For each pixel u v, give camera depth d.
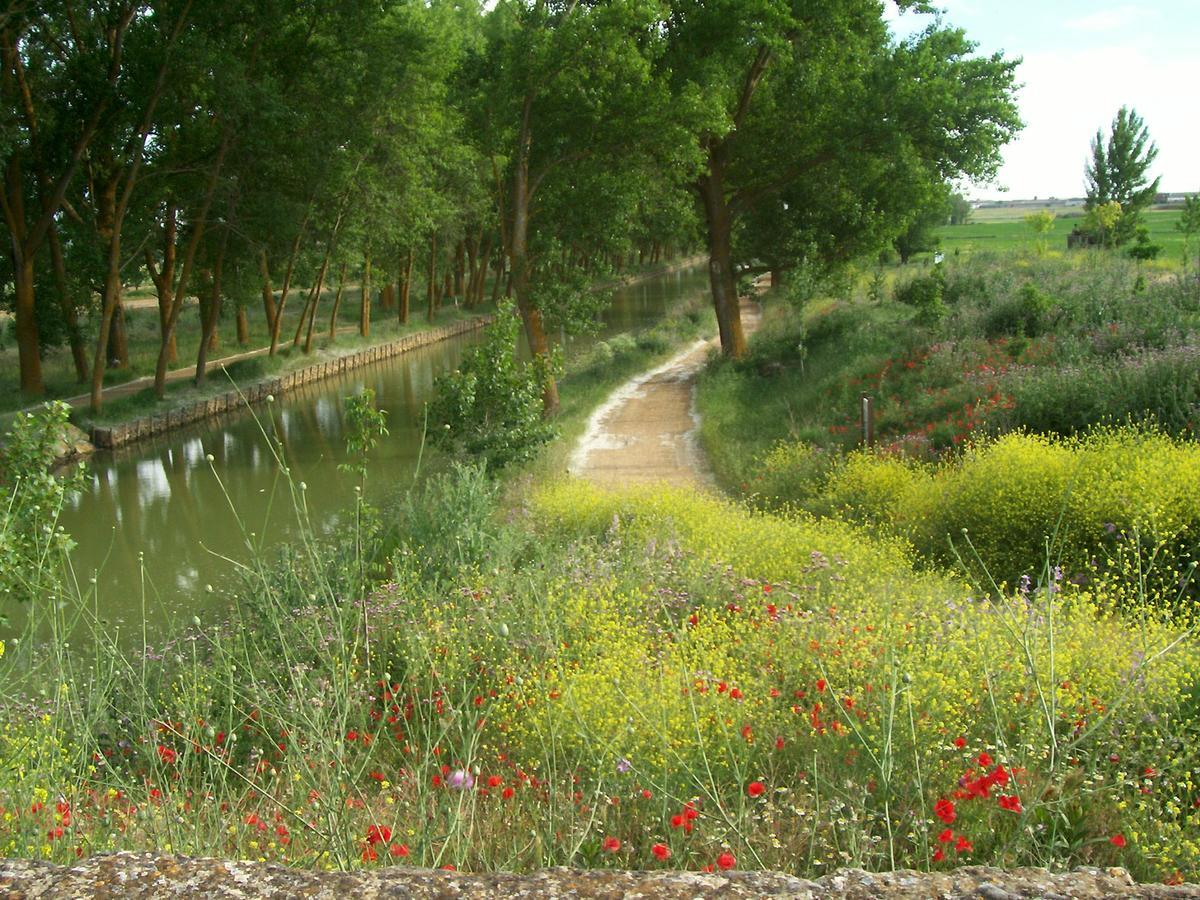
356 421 10.86
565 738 5.90
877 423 17.67
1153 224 76.62
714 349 32.66
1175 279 20.78
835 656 6.81
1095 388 14.84
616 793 4.84
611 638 7.96
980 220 151.12
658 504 13.62
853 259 30.48
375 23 30.83
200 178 31.81
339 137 31.84
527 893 2.33
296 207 32.03
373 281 48.75
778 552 10.81
